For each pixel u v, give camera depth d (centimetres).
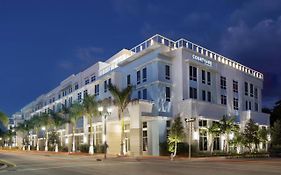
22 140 10256
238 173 1875
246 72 6138
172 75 4759
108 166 2470
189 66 4778
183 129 4112
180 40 4988
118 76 5381
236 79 5772
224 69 5478
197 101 4462
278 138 4903
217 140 4772
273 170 2098
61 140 7275
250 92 6178
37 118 7756
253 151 4994
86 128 5934
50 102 9269
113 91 4278
